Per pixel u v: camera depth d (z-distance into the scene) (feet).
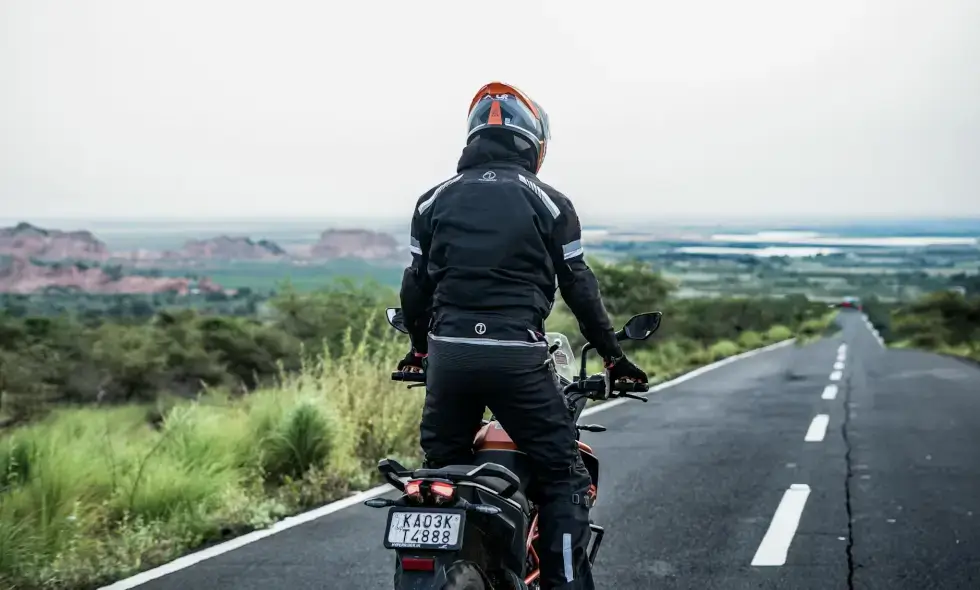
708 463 43.19
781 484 38.19
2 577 25.57
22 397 86.58
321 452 39.32
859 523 31.60
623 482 38.86
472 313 16.29
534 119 17.78
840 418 58.65
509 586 16.40
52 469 31.94
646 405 67.21
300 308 111.86
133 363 98.58
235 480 36.17
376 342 57.72
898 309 363.56
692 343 150.30
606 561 27.50
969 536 29.71
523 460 17.07
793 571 26.40
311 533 31.07
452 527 14.70
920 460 42.96
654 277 167.73
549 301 16.92
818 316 386.11
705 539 29.86
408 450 44.34
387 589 25.02
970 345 205.36
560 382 18.31
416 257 17.67
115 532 30.78
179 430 39.83
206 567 27.17
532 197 16.71
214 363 102.99
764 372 100.48
